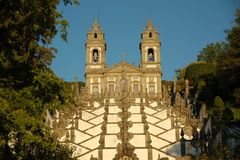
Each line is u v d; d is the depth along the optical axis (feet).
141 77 301.22
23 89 62.18
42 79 62.90
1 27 57.77
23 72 62.34
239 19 150.00
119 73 302.66
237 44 148.97
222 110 182.39
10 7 57.67
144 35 314.55
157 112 211.41
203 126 171.32
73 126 181.06
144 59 307.37
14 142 65.62
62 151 87.97
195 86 262.06
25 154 72.64
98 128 187.62
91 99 259.60
